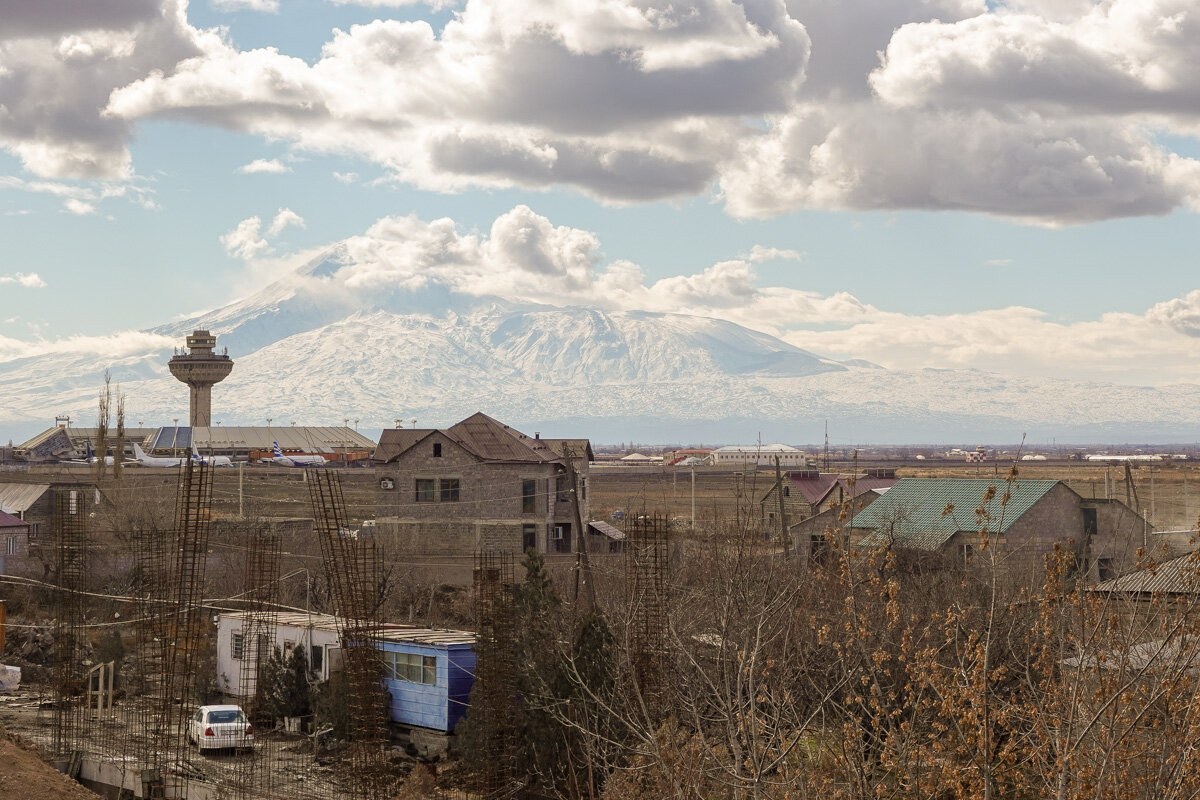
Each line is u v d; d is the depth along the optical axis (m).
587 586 47.12
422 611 62.44
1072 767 16.61
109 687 45.00
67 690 42.94
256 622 47.94
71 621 45.72
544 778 34.72
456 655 42.94
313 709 45.50
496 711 36.56
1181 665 16.80
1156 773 16.78
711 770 20.70
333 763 40.66
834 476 101.19
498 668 37.34
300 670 46.28
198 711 43.00
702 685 29.17
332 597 51.47
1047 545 61.50
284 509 111.44
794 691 23.36
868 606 20.20
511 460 88.81
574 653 35.28
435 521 88.56
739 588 25.23
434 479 88.81
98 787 37.84
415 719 43.31
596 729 26.09
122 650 49.47
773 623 24.11
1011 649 18.88
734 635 23.81
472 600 60.97
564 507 91.75
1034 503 62.19
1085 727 16.66
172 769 38.16
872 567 21.48
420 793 35.94
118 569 61.53
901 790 18.12
